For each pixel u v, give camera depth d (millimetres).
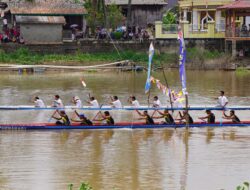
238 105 144250
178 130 121750
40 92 164500
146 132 120125
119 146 110375
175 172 97125
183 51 120750
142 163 101125
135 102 129875
